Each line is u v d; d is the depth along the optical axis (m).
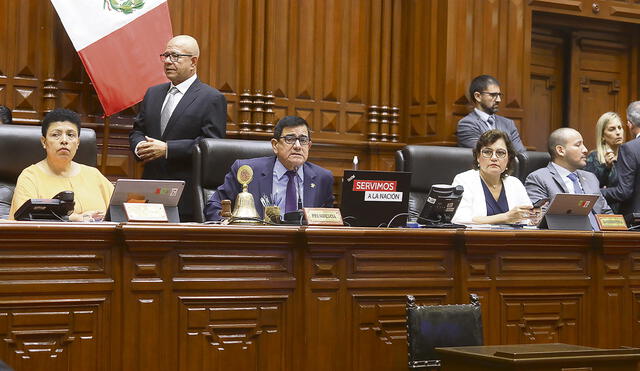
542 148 9.59
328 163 8.52
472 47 8.41
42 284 3.87
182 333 4.11
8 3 7.29
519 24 8.63
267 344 4.26
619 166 6.64
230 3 8.16
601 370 4.04
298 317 4.34
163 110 6.25
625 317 5.09
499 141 5.66
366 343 4.43
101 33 7.20
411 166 6.11
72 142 4.96
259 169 5.19
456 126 8.35
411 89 8.73
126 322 4.01
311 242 4.29
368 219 4.73
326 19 8.57
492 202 5.70
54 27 7.40
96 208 5.04
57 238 3.90
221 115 6.24
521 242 4.79
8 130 5.26
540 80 9.55
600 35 9.73
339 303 4.38
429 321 4.36
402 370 4.49
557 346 4.27
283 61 8.38
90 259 3.98
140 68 7.28
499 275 4.76
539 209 5.41
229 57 8.14
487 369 3.97
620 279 5.07
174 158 5.93
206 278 4.16
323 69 8.55
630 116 7.01
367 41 8.74
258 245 4.27
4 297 3.83
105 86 7.18
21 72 7.33
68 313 3.92
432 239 4.61
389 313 4.49
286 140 5.12
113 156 7.54
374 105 8.70
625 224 5.30
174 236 4.07
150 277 4.05
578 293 4.97
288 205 5.16
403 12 8.81
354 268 4.44
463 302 4.65
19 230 3.82
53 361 3.89
